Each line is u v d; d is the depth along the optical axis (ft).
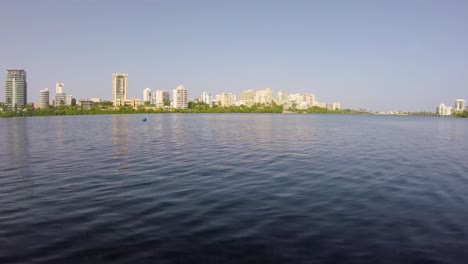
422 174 79.25
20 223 45.47
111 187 65.05
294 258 35.55
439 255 36.50
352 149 126.93
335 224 45.06
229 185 66.39
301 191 61.87
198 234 41.47
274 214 48.85
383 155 111.55
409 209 51.60
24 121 391.04
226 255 36.14
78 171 81.76
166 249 37.47
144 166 88.12
